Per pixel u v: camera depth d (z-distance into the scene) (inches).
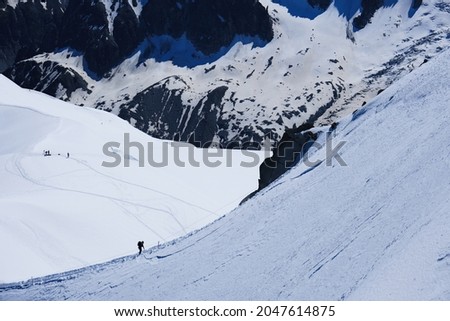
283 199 2153.1
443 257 1056.2
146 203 5182.1
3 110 6397.6
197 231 2437.3
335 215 1707.7
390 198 1535.4
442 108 1968.5
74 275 2380.7
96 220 4613.7
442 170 1461.6
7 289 2395.4
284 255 1660.9
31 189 5024.6
